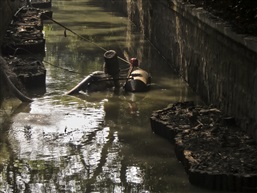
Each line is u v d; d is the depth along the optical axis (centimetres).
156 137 1458
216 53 1585
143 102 1747
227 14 1611
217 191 1167
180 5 1981
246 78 1347
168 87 1898
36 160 1333
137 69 1967
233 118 1415
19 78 1848
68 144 1420
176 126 1427
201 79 1750
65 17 3284
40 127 1528
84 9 3634
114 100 1762
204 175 1170
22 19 2780
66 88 1872
